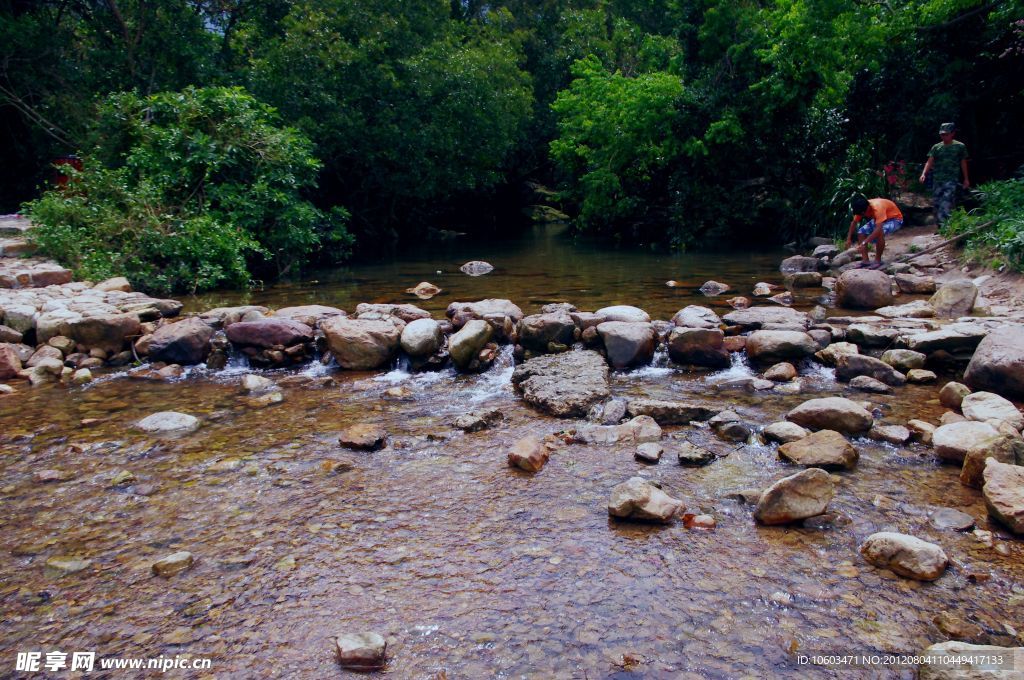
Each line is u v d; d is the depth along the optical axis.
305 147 13.17
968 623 2.44
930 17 11.86
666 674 2.24
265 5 16.91
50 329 6.57
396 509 3.41
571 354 5.73
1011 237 7.42
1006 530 3.03
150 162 10.48
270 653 2.39
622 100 15.63
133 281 9.30
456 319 6.59
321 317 6.95
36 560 3.01
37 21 14.09
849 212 12.51
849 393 4.93
